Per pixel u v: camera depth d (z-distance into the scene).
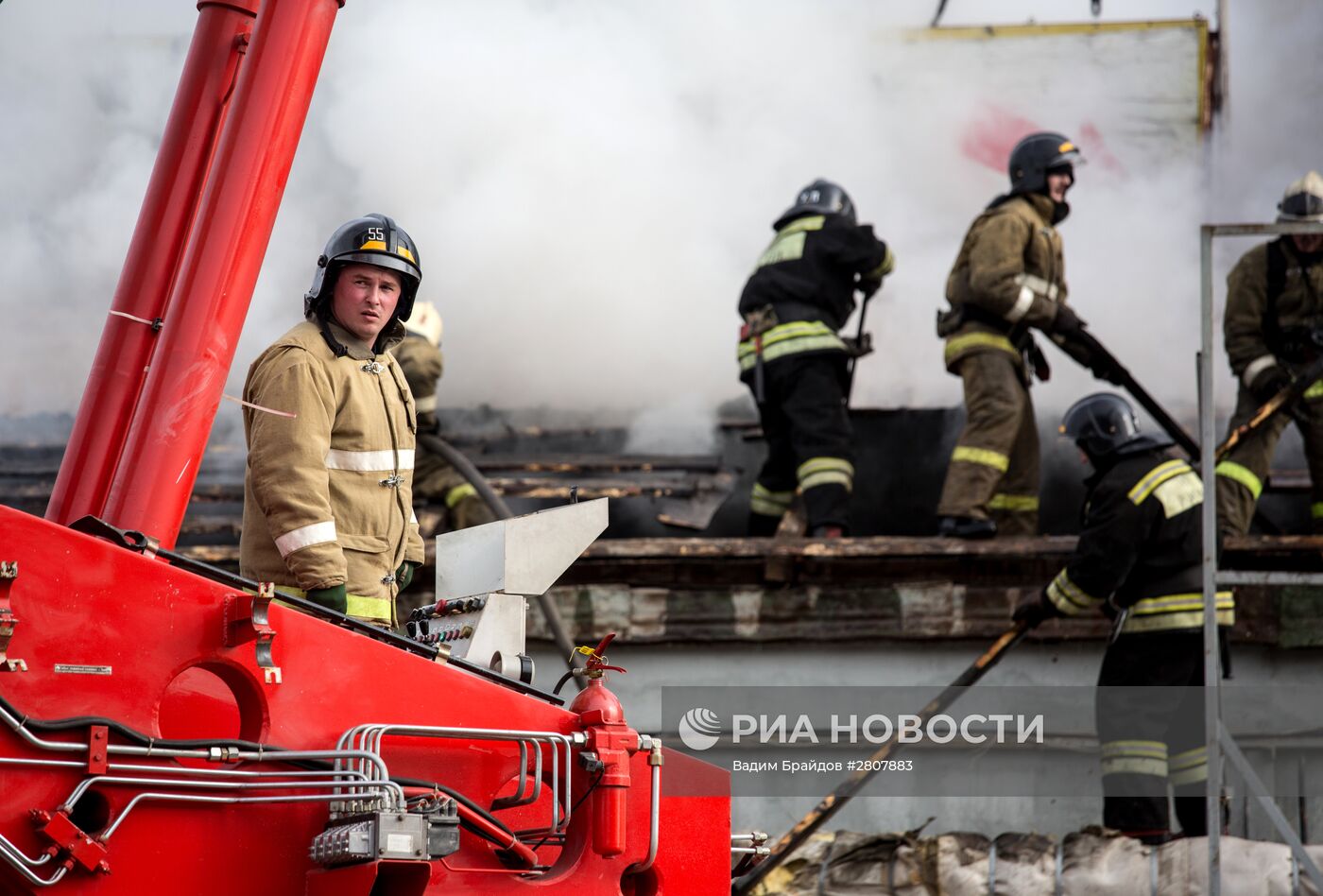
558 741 3.27
